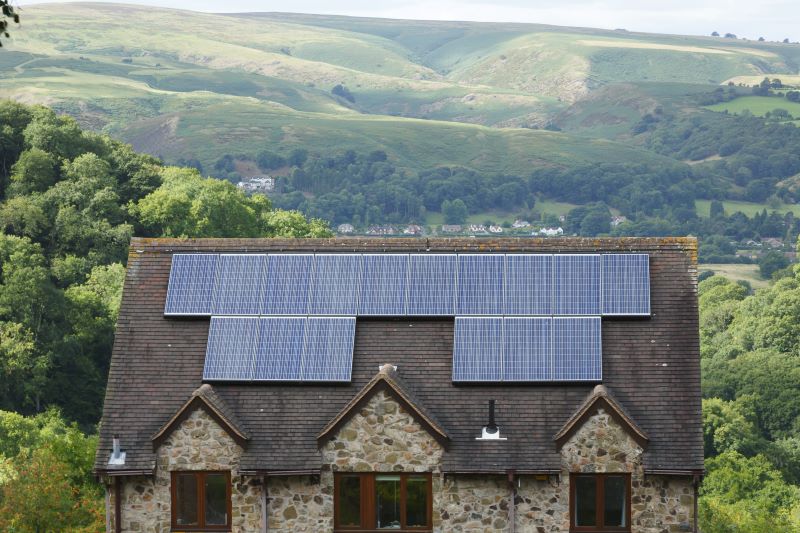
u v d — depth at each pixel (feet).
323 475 140.36
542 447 139.85
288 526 140.97
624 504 138.92
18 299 460.96
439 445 139.23
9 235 524.93
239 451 140.77
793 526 325.42
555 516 139.03
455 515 139.64
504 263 154.92
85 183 580.30
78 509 202.49
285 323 151.02
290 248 158.92
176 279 155.63
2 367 439.63
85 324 481.46
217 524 141.69
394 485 140.77
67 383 458.50
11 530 188.44
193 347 151.23
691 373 144.36
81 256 550.77
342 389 146.20
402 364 148.05
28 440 344.08
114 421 144.66
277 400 145.59
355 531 141.08
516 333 148.56
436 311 151.23
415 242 158.92
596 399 137.28
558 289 151.74
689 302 150.10
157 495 141.28
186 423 140.87
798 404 597.52
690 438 139.33
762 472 482.69
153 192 611.06
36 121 627.05
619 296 149.89
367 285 154.10
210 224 581.53
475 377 145.38
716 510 280.92
